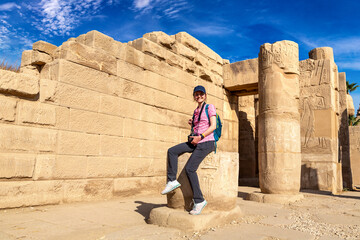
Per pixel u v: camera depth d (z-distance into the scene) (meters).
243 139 15.34
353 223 5.19
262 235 4.13
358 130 23.69
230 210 5.05
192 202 4.68
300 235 4.22
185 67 10.54
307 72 12.39
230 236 4.00
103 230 4.14
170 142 9.54
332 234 4.39
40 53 7.23
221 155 4.96
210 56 12.13
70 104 6.60
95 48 7.38
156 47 9.27
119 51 8.02
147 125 8.72
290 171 8.18
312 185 11.64
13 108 5.51
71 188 6.45
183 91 10.34
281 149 8.24
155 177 8.83
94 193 6.96
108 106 7.55
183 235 4.05
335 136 12.17
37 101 5.96
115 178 7.57
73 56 6.77
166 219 4.46
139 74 8.59
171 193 4.86
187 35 11.02
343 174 15.29
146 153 8.59
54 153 6.18
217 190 4.85
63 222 4.53
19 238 3.61
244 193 9.69
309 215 5.94
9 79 5.42
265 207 6.88
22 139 5.61
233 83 12.72
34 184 5.73
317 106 12.01
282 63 8.53
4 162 5.29
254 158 15.07
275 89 8.48
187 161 4.61
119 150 7.74
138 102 8.48
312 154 11.82
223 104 12.87
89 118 7.01
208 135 4.59
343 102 16.00
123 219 4.93
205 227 4.39
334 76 12.78
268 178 8.25
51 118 6.15
